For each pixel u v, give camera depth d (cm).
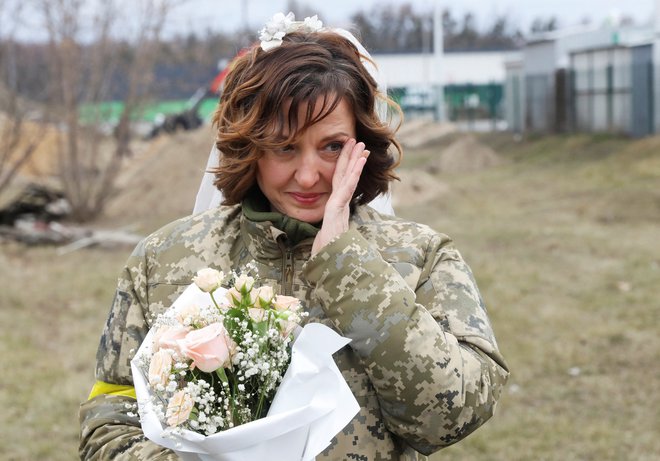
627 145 1747
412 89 3734
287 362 148
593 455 463
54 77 1259
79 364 620
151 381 141
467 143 1962
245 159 160
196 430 142
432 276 170
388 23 5941
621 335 646
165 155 1464
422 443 159
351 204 177
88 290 823
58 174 1314
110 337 176
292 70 154
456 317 166
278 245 168
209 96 2156
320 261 155
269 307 147
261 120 157
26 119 1270
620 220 1113
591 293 764
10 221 1197
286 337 147
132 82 1316
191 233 179
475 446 473
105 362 176
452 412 153
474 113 3709
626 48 1944
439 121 3080
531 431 493
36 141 1250
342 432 160
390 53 4425
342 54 161
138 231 1172
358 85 160
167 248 178
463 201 1362
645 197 1235
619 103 1947
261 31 162
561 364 597
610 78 1972
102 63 1309
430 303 167
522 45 2634
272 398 148
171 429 138
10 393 558
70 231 1076
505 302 744
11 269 906
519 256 923
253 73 158
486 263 891
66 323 723
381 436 161
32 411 531
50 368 607
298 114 154
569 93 2197
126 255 1001
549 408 526
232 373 145
